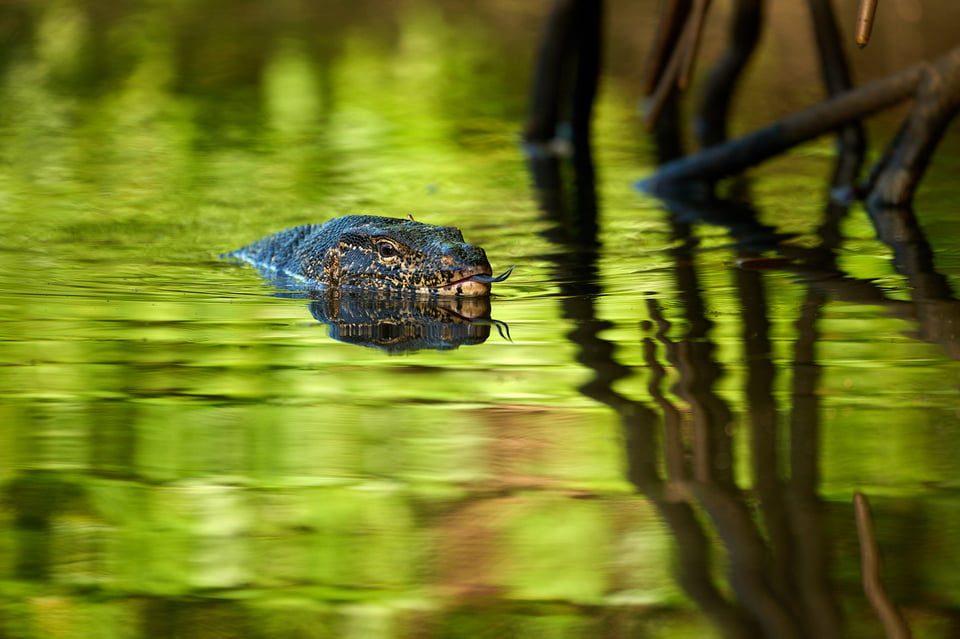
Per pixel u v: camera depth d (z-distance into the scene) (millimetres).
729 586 6375
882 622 5988
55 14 36188
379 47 32156
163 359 10133
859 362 9711
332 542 6926
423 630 6031
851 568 6504
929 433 8203
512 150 21375
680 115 24516
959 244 14117
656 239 15047
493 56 30969
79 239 14922
